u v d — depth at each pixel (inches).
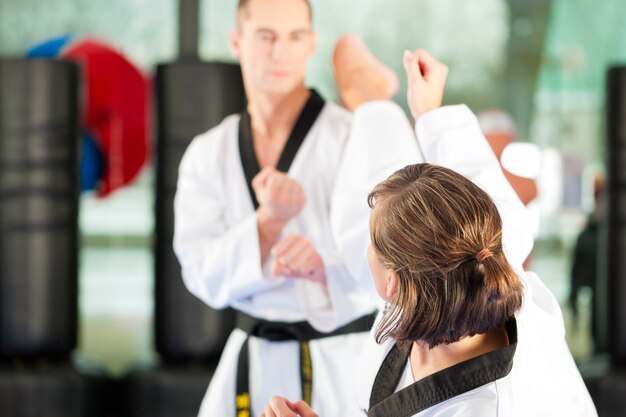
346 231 112.0
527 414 71.8
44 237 195.6
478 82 338.6
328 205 119.6
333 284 113.7
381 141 112.0
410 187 70.6
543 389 74.0
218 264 117.3
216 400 117.6
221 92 184.9
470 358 70.6
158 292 195.5
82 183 207.0
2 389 185.9
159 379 184.7
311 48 122.6
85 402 190.1
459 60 335.9
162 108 190.1
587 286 279.6
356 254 111.4
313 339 116.3
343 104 125.3
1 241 195.3
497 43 337.7
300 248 112.7
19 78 192.9
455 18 331.9
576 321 287.4
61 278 198.2
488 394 68.9
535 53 341.7
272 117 121.3
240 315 120.7
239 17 122.4
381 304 97.3
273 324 117.0
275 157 121.8
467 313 67.7
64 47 205.9
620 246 196.5
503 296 68.1
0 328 195.6
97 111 207.5
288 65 120.2
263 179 116.5
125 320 332.5
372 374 79.9
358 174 112.0
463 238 67.8
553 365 76.4
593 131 349.4
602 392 182.9
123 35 317.7
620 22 348.2
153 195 197.3
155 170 194.9
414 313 68.7
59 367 193.6
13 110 193.2
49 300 196.4
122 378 199.0
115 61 206.8
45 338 196.2
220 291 119.3
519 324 75.4
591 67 348.5
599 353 209.5
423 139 91.7
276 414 79.6
